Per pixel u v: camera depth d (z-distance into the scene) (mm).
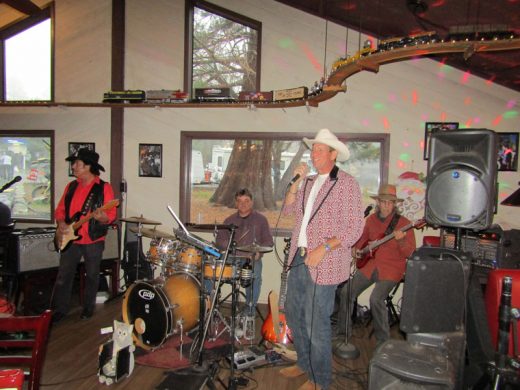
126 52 4391
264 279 4086
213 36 4297
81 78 4504
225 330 3256
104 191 3451
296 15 3979
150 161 4375
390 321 3510
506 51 2914
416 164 3820
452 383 1465
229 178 4262
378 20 3375
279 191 4137
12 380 896
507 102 3609
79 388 2307
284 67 4027
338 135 3949
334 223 2105
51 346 2869
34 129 4633
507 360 1562
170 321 2666
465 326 1754
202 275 2422
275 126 4094
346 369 2658
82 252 3406
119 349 2377
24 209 4715
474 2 2477
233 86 4266
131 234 4285
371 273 3102
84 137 4523
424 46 2555
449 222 1941
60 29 4535
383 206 3184
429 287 1722
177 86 4289
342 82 3547
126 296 2893
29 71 4695
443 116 3754
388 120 3867
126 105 4238
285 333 2992
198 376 2219
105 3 4430
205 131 4238
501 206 3645
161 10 4305
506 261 2693
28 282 3480
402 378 1519
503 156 3625
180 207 4301
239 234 3492
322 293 2078
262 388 2359
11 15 4547
